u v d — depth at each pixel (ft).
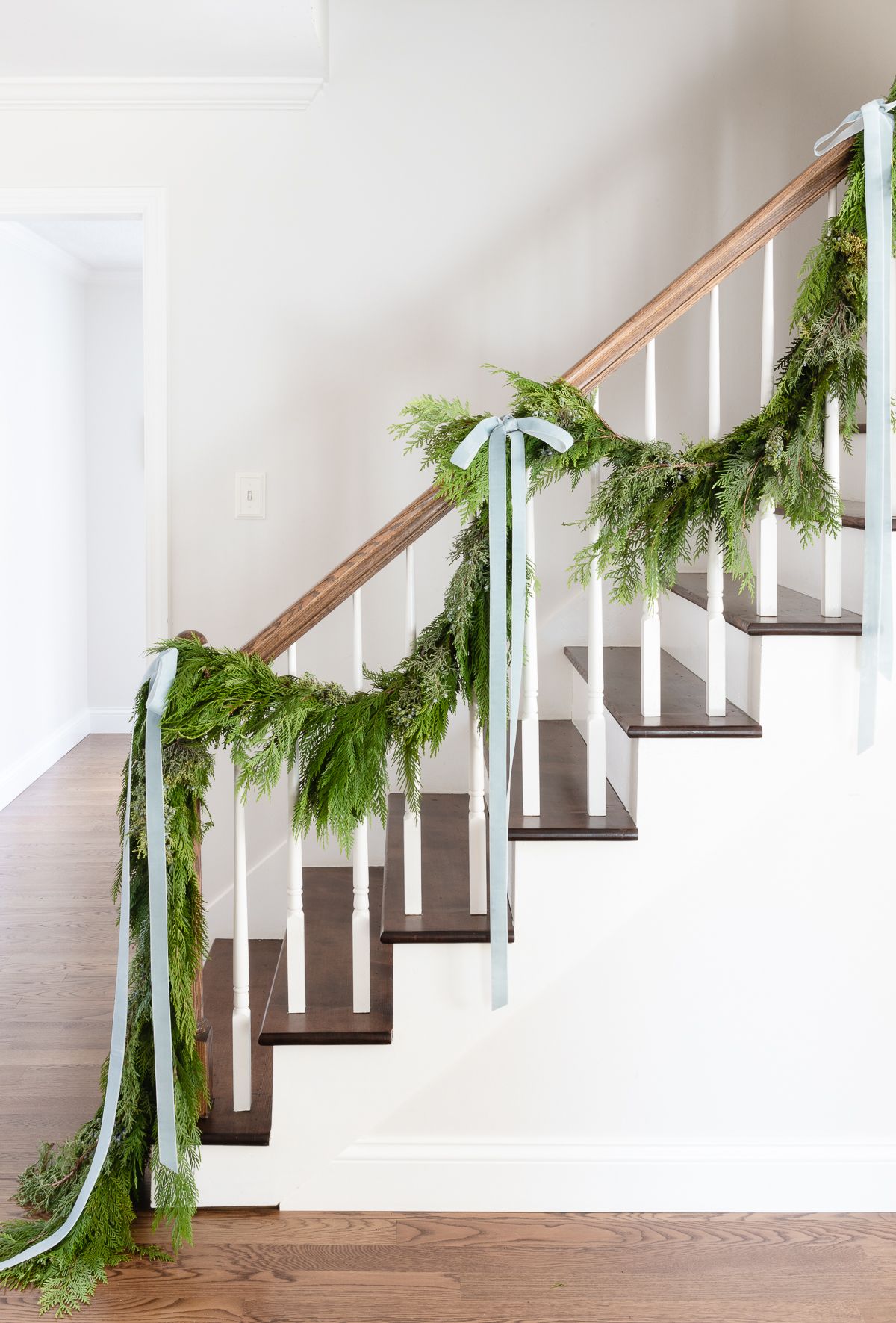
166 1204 5.84
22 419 16.46
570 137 9.06
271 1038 6.12
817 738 6.23
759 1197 6.50
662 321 6.17
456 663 6.05
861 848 6.33
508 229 9.11
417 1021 6.25
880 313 5.86
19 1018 8.77
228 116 8.98
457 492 5.83
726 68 9.04
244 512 9.25
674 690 7.27
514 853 6.29
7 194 8.99
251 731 5.95
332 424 9.21
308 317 9.14
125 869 6.01
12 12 7.71
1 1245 5.95
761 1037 6.46
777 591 7.86
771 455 5.92
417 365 9.20
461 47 8.98
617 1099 6.46
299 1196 6.42
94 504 20.11
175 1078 5.98
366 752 5.91
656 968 6.38
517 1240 6.19
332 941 7.64
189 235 9.05
